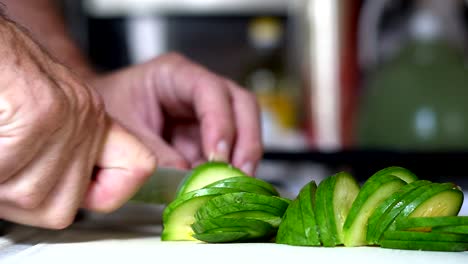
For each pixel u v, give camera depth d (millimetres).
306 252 636
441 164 1260
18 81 604
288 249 645
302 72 2104
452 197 652
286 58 2131
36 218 682
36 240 719
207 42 2135
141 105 999
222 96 934
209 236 672
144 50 2111
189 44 2129
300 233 656
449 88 1360
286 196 899
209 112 922
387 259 618
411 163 1275
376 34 1922
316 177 1414
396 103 1390
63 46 1138
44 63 633
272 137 2014
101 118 677
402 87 1386
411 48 1402
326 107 2055
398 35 1866
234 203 670
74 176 674
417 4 1599
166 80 974
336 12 2012
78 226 821
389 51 1896
